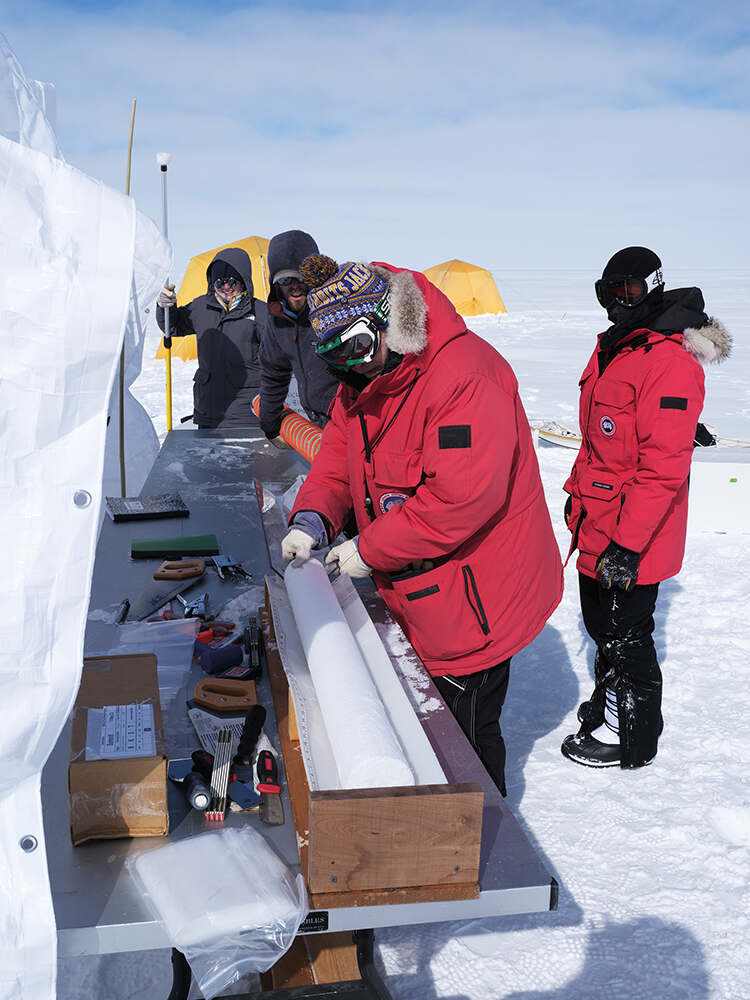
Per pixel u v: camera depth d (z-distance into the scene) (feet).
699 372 7.62
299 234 9.83
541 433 23.21
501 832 4.38
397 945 6.44
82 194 3.36
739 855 7.50
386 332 5.37
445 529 5.49
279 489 10.78
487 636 6.13
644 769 8.86
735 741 9.34
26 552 3.32
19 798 3.45
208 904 3.78
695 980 6.12
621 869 7.34
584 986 6.07
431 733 5.07
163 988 5.88
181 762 4.88
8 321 3.27
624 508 7.74
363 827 3.81
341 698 4.60
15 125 4.26
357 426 5.99
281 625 5.89
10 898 3.45
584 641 12.12
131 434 14.75
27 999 3.47
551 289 145.48
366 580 7.15
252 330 14.62
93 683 5.25
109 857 4.16
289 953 5.67
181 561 8.04
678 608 13.21
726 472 16.63
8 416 3.27
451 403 5.35
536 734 9.63
